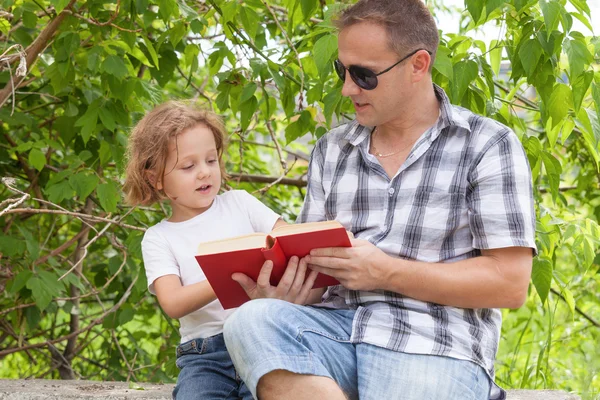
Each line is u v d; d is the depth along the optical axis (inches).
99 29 122.2
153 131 93.5
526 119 164.7
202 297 87.4
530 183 82.7
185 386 89.6
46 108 152.2
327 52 99.6
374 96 85.4
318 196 92.9
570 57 100.8
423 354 78.0
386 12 84.5
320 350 77.2
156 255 92.6
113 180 131.6
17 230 151.9
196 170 93.1
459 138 84.8
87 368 166.1
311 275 83.2
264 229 97.3
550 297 179.8
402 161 87.5
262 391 73.2
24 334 156.7
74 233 171.3
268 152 197.6
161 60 135.6
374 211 87.0
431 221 83.3
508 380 153.9
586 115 109.3
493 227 80.2
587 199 162.7
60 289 122.3
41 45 121.1
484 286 79.3
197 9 134.2
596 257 135.2
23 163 146.9
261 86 120.0
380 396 77.0
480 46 114.1
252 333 73.7
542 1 97.0
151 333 163.2
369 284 79.9
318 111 134.0
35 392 98.3
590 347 167.0
